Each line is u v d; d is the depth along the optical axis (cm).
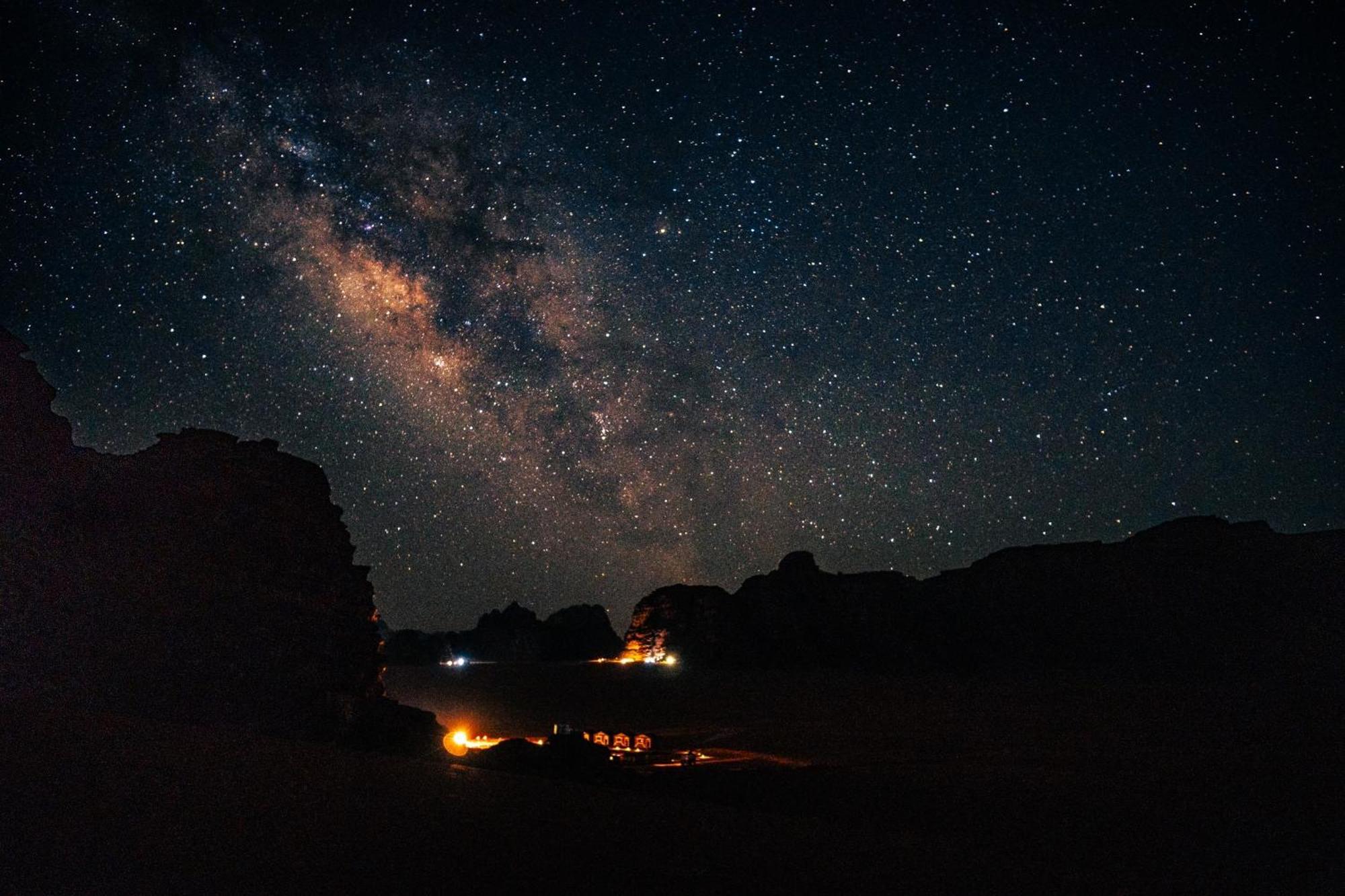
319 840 349
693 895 336
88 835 313
